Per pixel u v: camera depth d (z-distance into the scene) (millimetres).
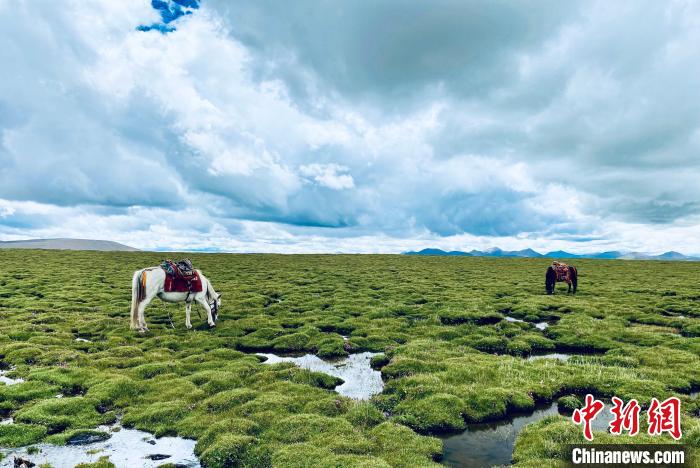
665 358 16344
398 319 24234
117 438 10539
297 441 10047
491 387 13266
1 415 11633
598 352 18734
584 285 40125
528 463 9086
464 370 14656
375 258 74500
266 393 12820
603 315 25531
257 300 30141
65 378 14062
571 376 14219
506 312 27734
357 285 38719
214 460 9273
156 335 20406
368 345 19500
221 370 15148
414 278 44438
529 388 13352
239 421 10883
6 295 30141
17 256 57875
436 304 28250
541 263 67000
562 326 22188
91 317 23672
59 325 21578
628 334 20344
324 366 16891
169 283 21047
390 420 11477
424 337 20453
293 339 19906
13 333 19312
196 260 64438
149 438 10562
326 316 25031
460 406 12008
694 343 18219
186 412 11781
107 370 15125
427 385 13328
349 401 12383
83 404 12062
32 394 12797
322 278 44062
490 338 19625
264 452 9562
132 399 12781
